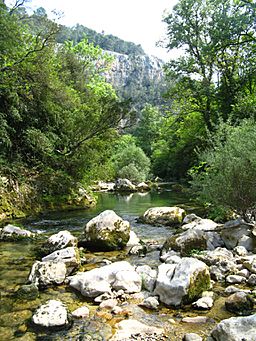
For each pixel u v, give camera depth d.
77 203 16.36
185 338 3.65
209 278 5.23
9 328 4.04
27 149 16.08
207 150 10.81
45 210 14.63
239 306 4.41
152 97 104.81
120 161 39.19
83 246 8.19
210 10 24.52
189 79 26.06
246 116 16.45
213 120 24.67
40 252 7.43
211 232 8.14
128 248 8.34
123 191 28.02
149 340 3.69
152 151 55.12
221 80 25.30
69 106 18.31
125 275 5.38
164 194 24.39
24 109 15.55
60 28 16.39
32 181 15.02
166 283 4.86
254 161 7.82
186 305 4.68
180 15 25.16
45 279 5.49
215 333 3.57
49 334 3.89
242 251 6.97
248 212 8.59
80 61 30.38
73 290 5.37
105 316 4.37
